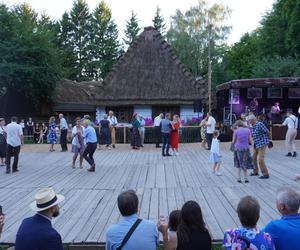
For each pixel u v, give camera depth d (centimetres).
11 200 1104
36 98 4453
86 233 793
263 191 1190
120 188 1252
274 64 4162
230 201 1062
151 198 1106
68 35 8019
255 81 3002
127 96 3547
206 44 5988
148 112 3581
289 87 3084
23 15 4884
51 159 1992
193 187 1259
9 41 4162
